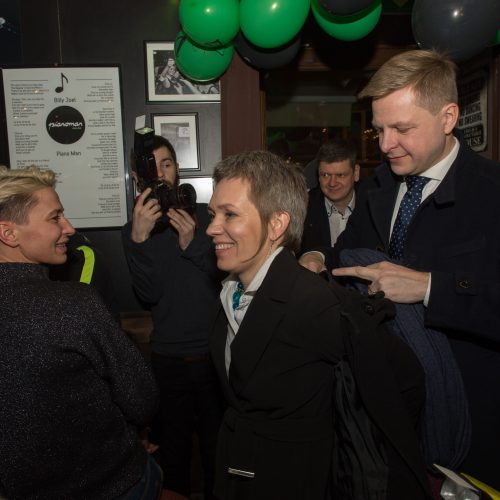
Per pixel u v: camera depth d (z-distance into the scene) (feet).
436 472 3.26
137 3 8.18
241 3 6.50
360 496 2.67
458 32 5.46
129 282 8.52
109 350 3.02
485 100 8.20
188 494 6.62
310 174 9.22
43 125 8.16
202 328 6.29
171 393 6.40
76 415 2.92
